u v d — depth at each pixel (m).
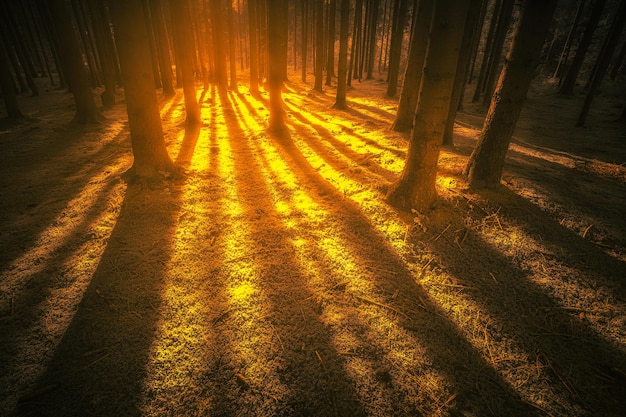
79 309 2.89
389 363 2.46
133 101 4.79
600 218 4.17
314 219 4.43
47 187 5.29
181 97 15.31
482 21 17.94
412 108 8.54
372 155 6.77
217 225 4.27
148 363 2.43
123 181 5.22
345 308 2.97
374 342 2.64
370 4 25.02
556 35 24.05
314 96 16.53
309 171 6.08
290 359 2.48
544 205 4.42
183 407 2.14
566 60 19.14
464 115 12.41
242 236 4.04
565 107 13.93
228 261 3.58
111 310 2.89
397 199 4.57
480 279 3.32
